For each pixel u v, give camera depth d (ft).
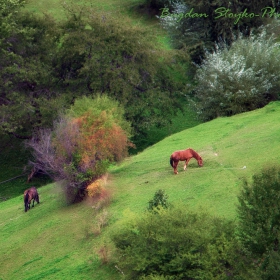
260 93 135.13
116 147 95.61
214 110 139.13
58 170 92.22
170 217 63.31
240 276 53.78
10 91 138.21
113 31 141.08
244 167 83.35
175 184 84.33
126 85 137.39
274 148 88.28
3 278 76.48
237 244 57.82
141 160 102.78
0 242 86.79
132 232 66.33
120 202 83.82
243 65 139.03
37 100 133.90
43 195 104.27
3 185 137.59
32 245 82.02
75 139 91.76
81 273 69.97
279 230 56.39
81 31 141.59
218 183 80.33
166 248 60.75
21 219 93.40
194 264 59.11
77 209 88.48
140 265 61.00
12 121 134.41
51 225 85.66
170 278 58.54
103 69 138.41
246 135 101.76
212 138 107.76
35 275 73.15
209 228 60.39
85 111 98.68
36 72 136.98
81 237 78.64
